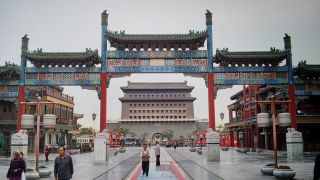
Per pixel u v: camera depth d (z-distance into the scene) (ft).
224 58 143.95
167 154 214.28
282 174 78.07
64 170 51.13
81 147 252.83
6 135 206.90
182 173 95.61
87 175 87.76
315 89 146.92
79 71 143.74
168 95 571.69
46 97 217.97
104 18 145.89
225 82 143.64
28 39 146.41
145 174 92.73
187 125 560.61
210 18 146.51
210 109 140.97
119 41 144.36
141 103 568.00
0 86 144.77
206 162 132.57
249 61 146.72
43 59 143.43
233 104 307.58
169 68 143.33
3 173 92.79
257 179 77.82
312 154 180.45
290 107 144.05
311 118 192.65
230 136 334.65
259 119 94.68
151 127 559.38
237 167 109.91
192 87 565.53
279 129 212.84
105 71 142.82
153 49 146.41
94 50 143.02
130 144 527.81
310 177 81.82
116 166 119.24
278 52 144.25
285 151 215.92
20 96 142.72
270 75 145.28
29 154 206.80
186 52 144.46
